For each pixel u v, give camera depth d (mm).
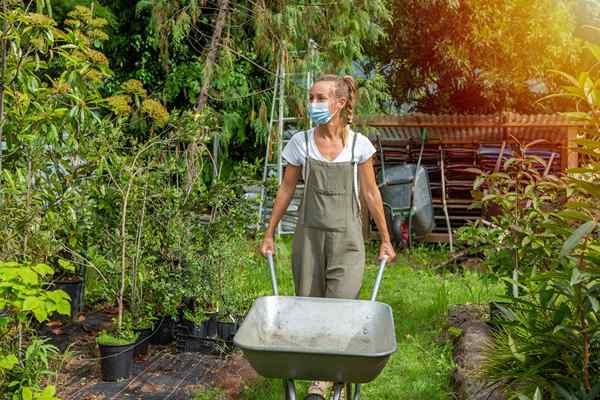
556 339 3510
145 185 5234
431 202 11211
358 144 3811
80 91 4551
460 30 14703
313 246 3855
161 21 8953
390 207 11070
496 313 5133
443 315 6488
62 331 5691
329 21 9750
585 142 3092
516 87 14875
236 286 5949
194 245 5695
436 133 11727
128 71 13141
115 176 5172
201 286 5496
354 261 3842
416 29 15047
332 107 3721
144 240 5387
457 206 11203
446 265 9773
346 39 9875
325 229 3814
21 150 4359
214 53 8969
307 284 3875
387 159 12008
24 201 4188
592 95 3035
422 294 7594
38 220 4145
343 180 3785
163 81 13047
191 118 5422
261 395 4422
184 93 12680
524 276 4535
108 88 12680
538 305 3824
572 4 14188
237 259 5938
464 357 4852
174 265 5691
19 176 4145
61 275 5742
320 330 3314
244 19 9492
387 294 7676
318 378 2838
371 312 3316
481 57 15000
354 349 3275
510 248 4809
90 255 5305
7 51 4168
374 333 3285
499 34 14375
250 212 5996
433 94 16469
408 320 6406
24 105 4184
